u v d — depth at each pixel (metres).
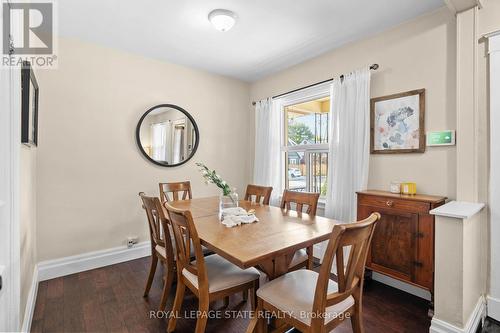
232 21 2.23
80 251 2.75
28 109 1.70
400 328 1.82
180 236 1.61
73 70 2.69
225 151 3.93
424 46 2.27
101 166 2.87
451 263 1.63
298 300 1.34
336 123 2.85
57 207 2.62
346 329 1.81
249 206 2.50
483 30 1.93
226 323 1.87
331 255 1.13
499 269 1.87
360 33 2.59
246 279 1.64
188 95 3.53
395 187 2.34
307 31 2.56
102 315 1.95
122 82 3.00
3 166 1.23
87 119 2.78
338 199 2.78
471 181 1.94
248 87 4.16
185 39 2.73
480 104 1.95
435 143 2.17
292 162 3.62
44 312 1.98
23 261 1.71
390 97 2.47
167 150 3.34
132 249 3.07
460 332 1.58
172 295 2.25
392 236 2.14
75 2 2.06
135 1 2.07
